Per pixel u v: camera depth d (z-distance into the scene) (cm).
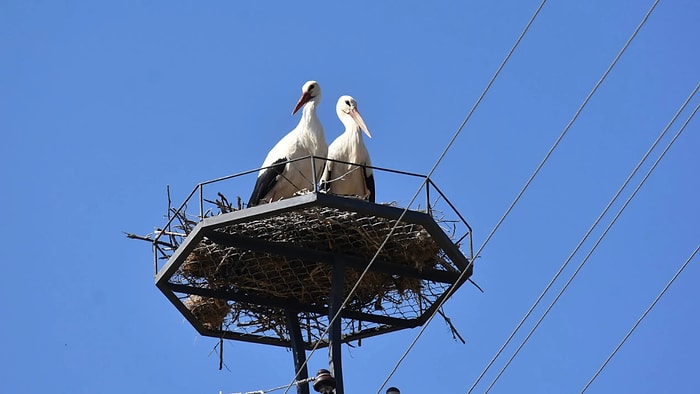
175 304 2086
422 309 2114
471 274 2016
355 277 2056
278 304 2083
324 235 1997
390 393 1912
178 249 1983
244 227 1980
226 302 2116
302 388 2041
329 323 1988
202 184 2009
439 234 1964
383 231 1984
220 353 2167
